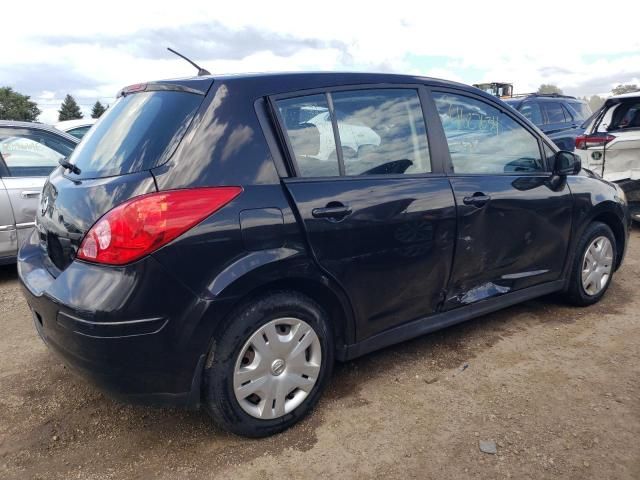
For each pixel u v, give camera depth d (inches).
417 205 120.3
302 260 102.7
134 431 109.5
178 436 107.5
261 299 100.3
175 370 93.8
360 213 110.7
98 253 89.5
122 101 121.3
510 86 645.9
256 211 97.7
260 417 103.3
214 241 93.0
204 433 108.3
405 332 126.0
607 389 122.2
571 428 107.7
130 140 103.0
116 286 87.7
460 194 128.9
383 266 116.2
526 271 150.8
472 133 137.9
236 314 97.8
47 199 115.3
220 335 96.7
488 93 145.8
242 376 99.7
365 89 120.2
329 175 110.0
